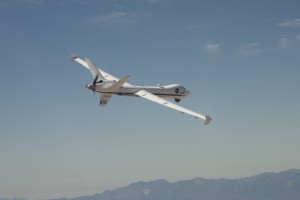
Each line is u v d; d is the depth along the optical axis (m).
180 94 96.56
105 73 107.31
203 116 80.69
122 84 87.31
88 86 88.00
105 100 90.69
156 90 94.62
